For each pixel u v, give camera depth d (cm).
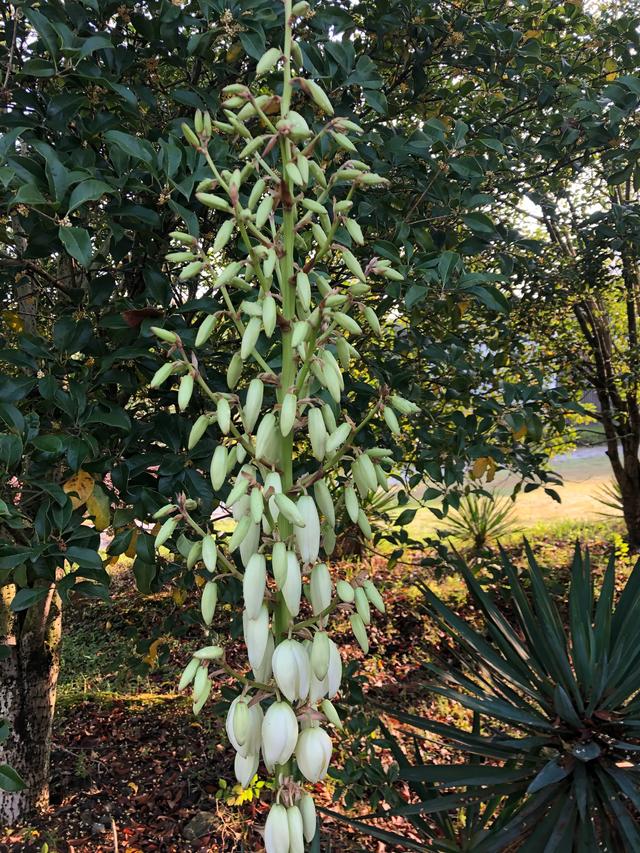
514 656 202
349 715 250
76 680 417
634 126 229
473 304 333
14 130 130
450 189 200
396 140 199
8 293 244
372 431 238
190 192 152
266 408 198
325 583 102
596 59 293
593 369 546
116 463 183
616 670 187
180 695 392
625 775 162
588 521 720
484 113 276
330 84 196
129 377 178
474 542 577
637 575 216
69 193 145
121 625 489
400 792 297
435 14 257
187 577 220
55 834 275
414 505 730
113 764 329
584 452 1175
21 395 158
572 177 338
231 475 191
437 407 283
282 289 107
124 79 217
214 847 270
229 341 237
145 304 186
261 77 217
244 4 170
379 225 224
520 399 262
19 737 283
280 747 95
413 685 408
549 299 384
